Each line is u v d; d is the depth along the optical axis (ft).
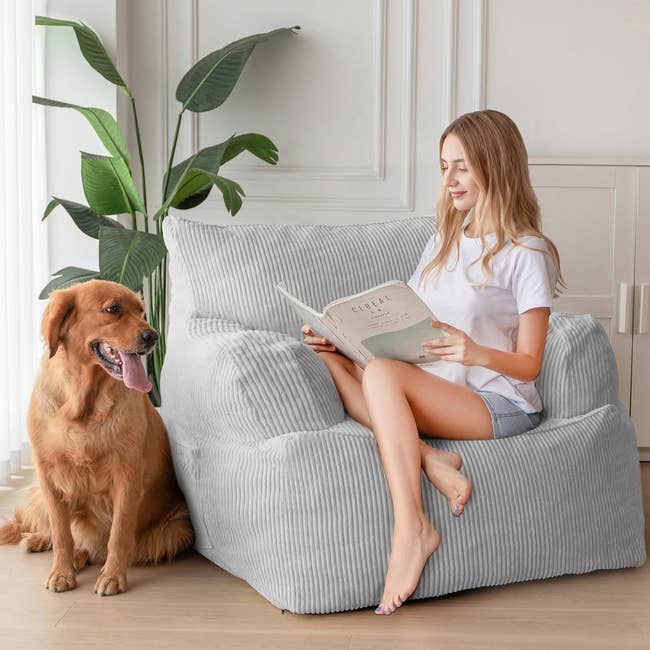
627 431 7.17
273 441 6.28
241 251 7.91
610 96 11.62
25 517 7.64
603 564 6.86
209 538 7.03
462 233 7.20
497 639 5.81
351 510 6.18
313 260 8.00
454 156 6.89
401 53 11.71
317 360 6.79
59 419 6.51
